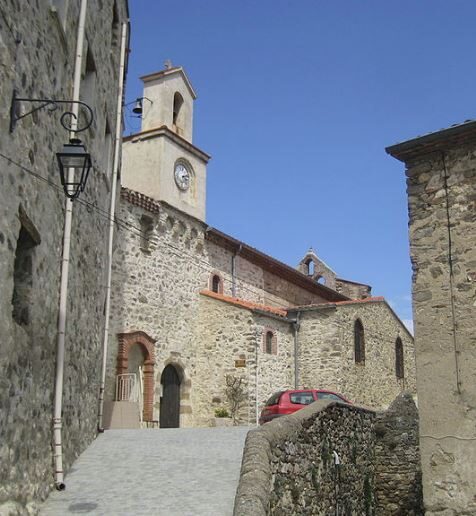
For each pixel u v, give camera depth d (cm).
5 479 641
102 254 1306
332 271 4275
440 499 878
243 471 790
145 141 2362
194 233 2425
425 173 980
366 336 2766
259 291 2847
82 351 1087
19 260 760
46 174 807
